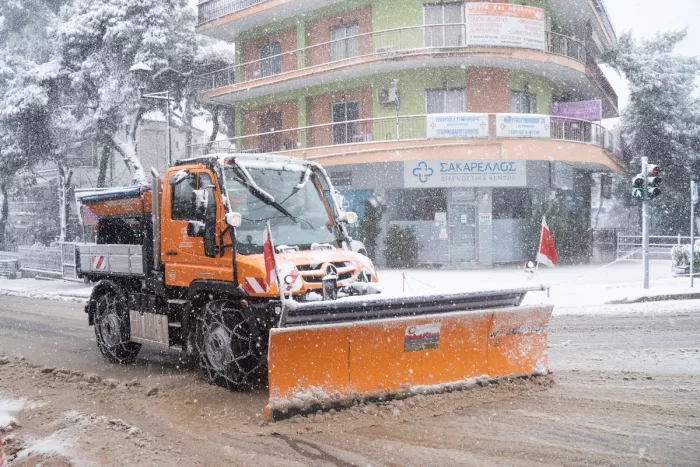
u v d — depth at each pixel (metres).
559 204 26.48
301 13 27.33
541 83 26.12
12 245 37.34
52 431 5.92
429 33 23.97
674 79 37.41
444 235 24.34
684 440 5.20
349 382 6.22
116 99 27.95
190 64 30.30
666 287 16.72
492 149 22.66
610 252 30.84
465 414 5.98
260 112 29.98
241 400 6.76
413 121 24.47
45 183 38.91
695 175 37.66
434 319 6.52
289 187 7.91
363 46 25.39
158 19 27.84
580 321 12.02
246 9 27.69
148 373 8.35
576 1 26.22
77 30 28.00
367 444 5.27
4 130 29.42
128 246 8.72
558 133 24.20
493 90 24.14
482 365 6.95
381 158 23.69
